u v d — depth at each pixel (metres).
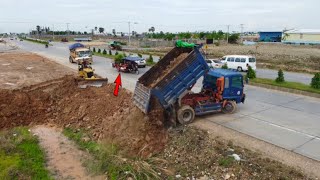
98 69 32.12
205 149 10.39
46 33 176.38
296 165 9.34
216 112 15.17
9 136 12.55
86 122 14.14
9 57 46.84
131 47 71.44
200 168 9.29
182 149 10.52
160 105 12.59
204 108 14.19
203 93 15.18
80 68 23.03
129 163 9.67
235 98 15.00
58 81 22.67
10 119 14.36
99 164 9.92
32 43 103.50
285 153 10.22
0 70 30.67
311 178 8.50
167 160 9.98
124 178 8.95
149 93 11.81
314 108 16.11
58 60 42.53
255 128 12.75
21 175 9.23
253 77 24.64
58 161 10.65
